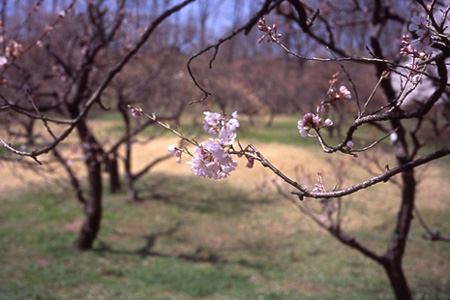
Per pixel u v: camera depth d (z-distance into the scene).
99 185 11.24
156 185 17.41
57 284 8.94
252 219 14.28
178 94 15.21
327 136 21.69
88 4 8.18
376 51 4.79
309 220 14.22
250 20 2.98
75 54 11.27
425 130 15.16
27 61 9.43
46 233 12.21
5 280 8.90
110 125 24.30
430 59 1.56
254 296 8.82
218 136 1.73
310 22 2.60
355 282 9.88
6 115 8.70
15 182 16.55
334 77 1.86
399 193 16.55
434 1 1.50
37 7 4.80
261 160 1.67
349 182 15.88
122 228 13.30
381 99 16.08
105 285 9.13
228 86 27.30
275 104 30.05
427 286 9.64
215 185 17.61
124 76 14.20
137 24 12.62
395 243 6.55
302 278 10.15
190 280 9.70
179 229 13.36
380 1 5.48
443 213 14.52
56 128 16.22
